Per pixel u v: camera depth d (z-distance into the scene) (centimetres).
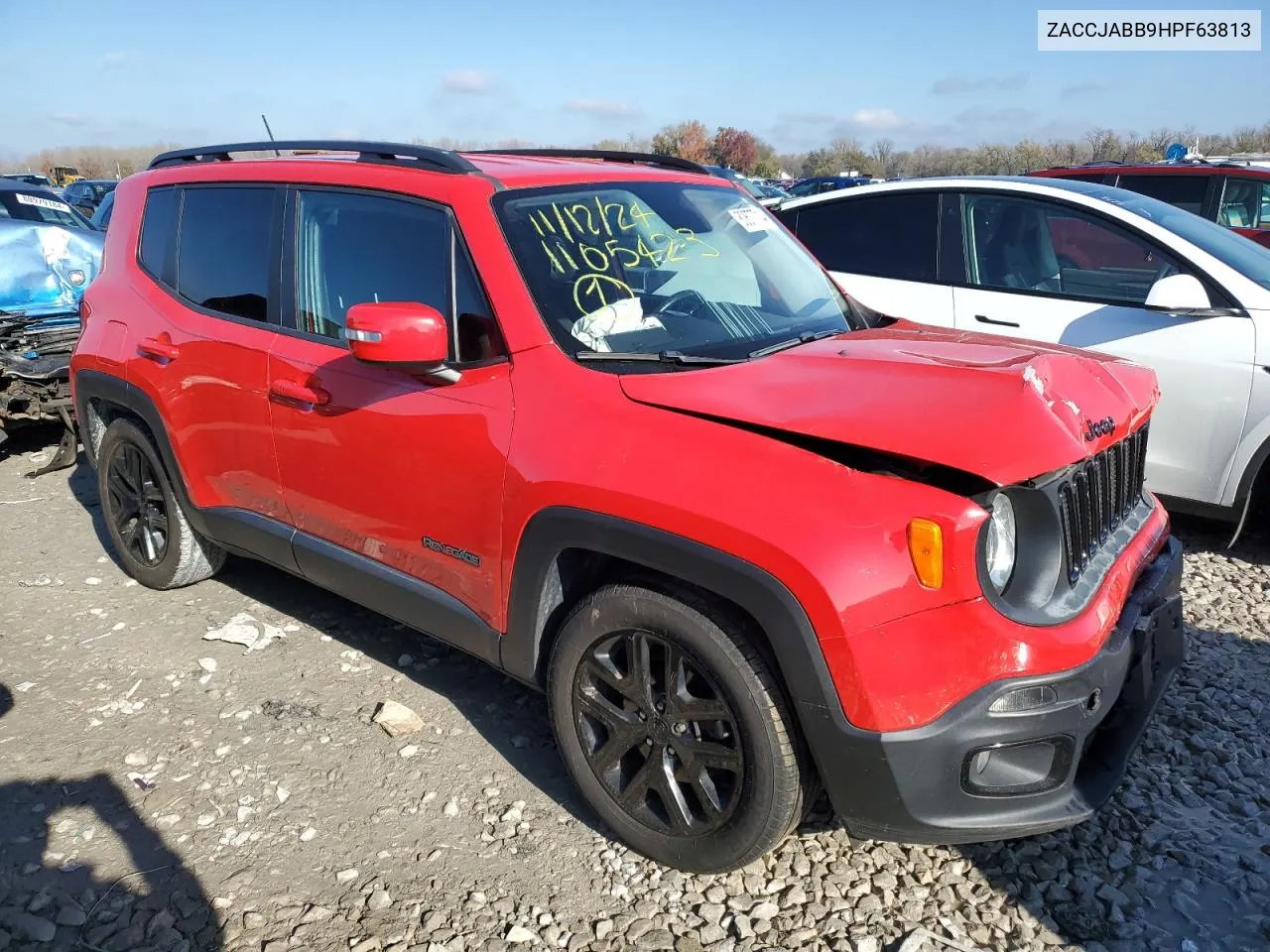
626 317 288
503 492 271
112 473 440
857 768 221
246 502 370
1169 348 465
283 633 402
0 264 617
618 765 271
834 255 579
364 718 341
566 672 271
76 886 262
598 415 256
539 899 258
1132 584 264
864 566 214
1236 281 462
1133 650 251
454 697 355
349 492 320
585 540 252
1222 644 391
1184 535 512
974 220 536
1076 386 255
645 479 241
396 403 297
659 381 257
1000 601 220
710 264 324
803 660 220
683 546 233
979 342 299
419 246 303
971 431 218
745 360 277
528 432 266
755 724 234
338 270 326
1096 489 252
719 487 231
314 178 340
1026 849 276
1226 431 456
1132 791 301
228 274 369
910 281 549
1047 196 518
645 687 256
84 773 309
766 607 222
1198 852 275
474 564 286
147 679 365
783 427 230
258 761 316
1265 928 248
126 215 429
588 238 303
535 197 305
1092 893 260
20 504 568
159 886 262
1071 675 221
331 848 277
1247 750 322
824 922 250
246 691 358
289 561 357
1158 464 479
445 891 261
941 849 276
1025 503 227
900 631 213
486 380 279
